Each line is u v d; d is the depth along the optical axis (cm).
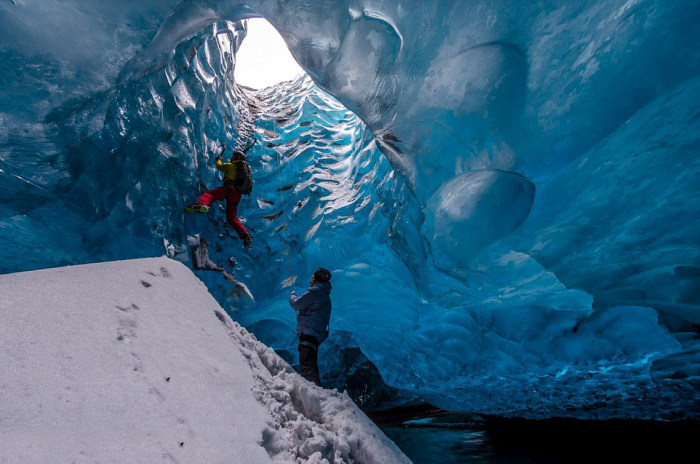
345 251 969
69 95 430
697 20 389
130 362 124
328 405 220
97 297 151
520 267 650
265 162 1020
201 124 791
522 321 829
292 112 1210
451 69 469
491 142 495
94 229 528
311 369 321
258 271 875
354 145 1159
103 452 87
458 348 830
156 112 594
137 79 474
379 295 907
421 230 637
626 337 727
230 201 488
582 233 538
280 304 866
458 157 521
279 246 923
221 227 852
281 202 982
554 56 445
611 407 859
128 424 100
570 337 781
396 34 455
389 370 884
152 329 151
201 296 221
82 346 120
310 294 340
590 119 462
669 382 744
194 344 163
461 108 488
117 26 411
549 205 532
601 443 697
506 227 568
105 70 433
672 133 434
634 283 577
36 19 370
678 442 686
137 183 574
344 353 1034
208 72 804
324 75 501
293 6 448
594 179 491
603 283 591
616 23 420
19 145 436
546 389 842
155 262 220
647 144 451
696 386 721
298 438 162
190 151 712
